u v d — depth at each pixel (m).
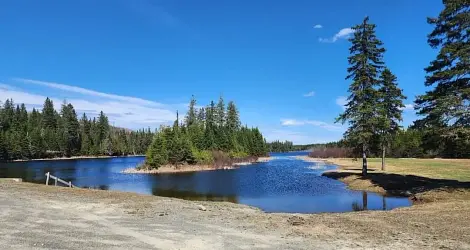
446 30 23.02
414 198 22.75
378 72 34.00
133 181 40.94
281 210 20.36
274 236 10.71
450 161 57.34
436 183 26.12
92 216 13.38
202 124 94.50
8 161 91.50
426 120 22.92
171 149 63.19
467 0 21.42
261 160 91.31
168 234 10.59
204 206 17.48
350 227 12.22
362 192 28.14
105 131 132.88
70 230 10.73
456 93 21.64
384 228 12.01
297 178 41.44
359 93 33.12
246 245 9.50
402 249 9.23
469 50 21.11
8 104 123.62
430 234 11.00
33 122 119.00
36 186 23.62
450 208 16.14
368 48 33.88
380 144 36.19
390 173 37.56
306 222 13.16
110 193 21.08
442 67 22.95
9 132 103.12
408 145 81.06
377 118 33.34
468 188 21.97
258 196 26.95
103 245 9.05
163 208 15.89
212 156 68.94
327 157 104.38
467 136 20.67
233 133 90.31
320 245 9.62
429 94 23.19
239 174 49.38
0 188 21.58
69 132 117.00
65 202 16.83
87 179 43.81
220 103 98.88
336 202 23.25
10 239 9.35
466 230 11.49
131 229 11.19
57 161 93.06
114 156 127.31
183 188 33.41
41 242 9.14
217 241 9.88
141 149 140.88
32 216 12.84
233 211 16.28
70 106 122.75
